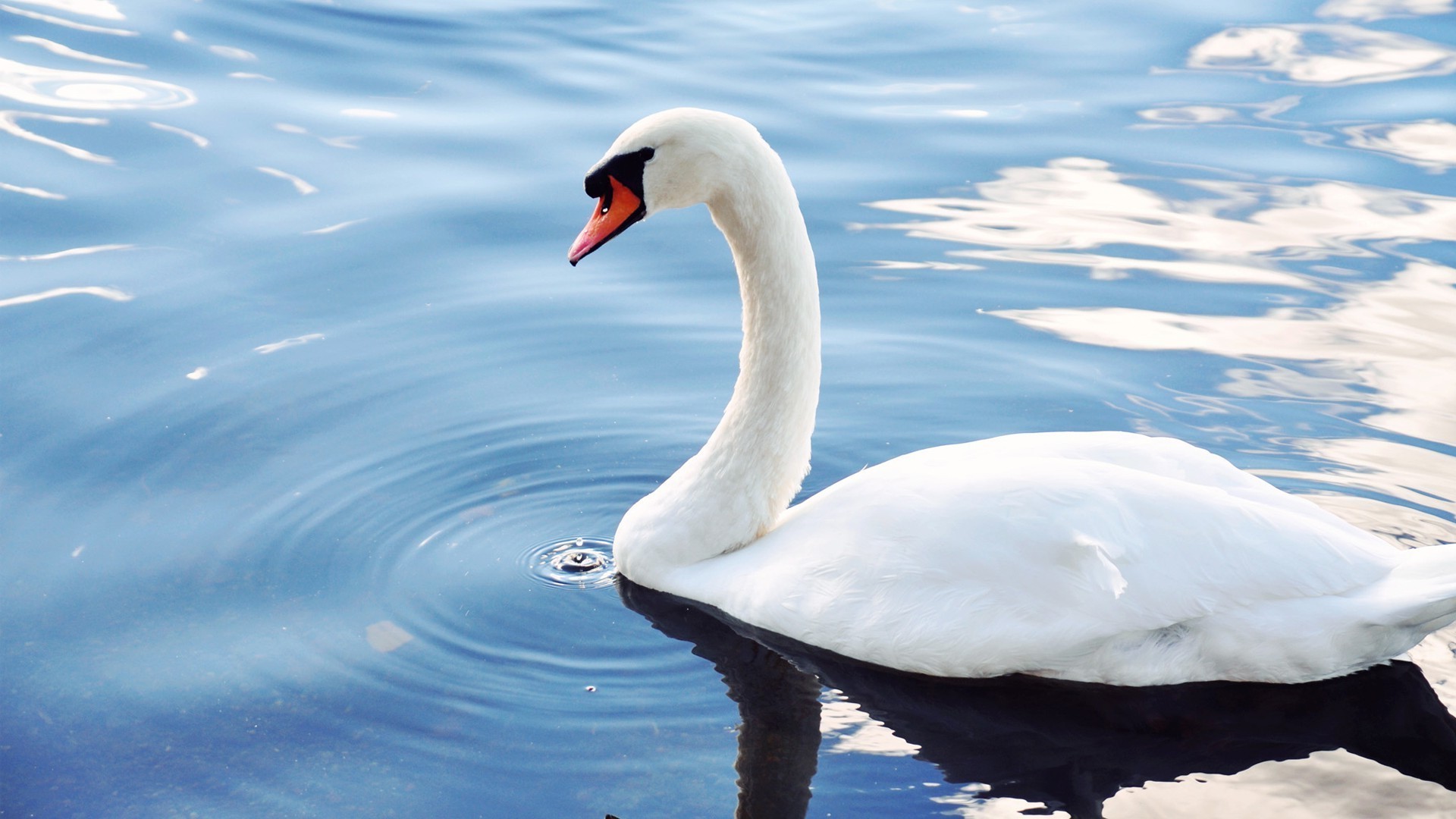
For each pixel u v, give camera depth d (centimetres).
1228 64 1352
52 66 1255
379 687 629
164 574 706
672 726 607
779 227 690
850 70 1337
